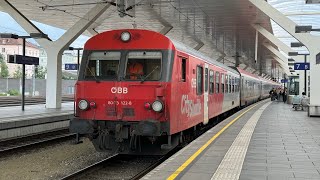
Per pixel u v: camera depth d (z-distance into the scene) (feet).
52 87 81.56
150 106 32.83
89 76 35.06
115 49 34.78
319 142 37.68
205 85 47.88
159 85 32.78
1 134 48.34
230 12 89.61
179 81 35.22
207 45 148.56
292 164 26.91
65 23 116.06
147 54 33.91
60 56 81.87
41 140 53.06
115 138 34.01
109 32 35.24
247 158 29.17
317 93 71.82
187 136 42.83
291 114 78.59
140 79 33.47
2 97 137.80
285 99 148.97
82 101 34.76
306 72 108.88
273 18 75.20
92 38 35.70
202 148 33.42
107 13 93.30
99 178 31.45
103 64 34.88
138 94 33.24
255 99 139.74
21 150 44.68
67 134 61.05
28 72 292.20
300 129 49.60
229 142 37.27
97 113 34.37
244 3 79.25
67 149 46.32
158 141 34.81
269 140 38.91
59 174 33.63
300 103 92.27
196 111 42.75
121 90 33.68
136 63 33.99
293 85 145.48
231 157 29.32
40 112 68.54
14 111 70.69
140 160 38.83
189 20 102.06
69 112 69.31
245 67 225.56
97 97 34.37
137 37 34.40
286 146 35.09
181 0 78.48
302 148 34.01
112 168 35.24
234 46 149.18
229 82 71.61
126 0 71.36
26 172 34.30
